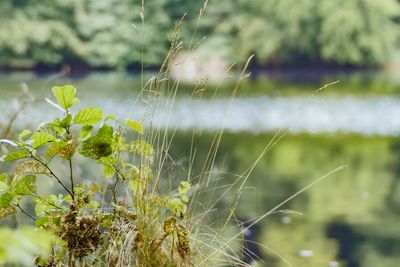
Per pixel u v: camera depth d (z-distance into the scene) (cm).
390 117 1792
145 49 3569
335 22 3788
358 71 3841
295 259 522
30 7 3559
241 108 1983
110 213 249
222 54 3538
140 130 259
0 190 236
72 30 3625
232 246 345
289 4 3809
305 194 784
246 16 3791
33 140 234
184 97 2239
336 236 595
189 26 3647
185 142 1262
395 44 3975
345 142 1349
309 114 1867
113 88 2502
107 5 3622
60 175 655
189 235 254
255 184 843
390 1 3853
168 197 265
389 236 596
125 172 260
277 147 1273
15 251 107
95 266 248
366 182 871
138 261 246
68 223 240
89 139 242
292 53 3878
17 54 3531
